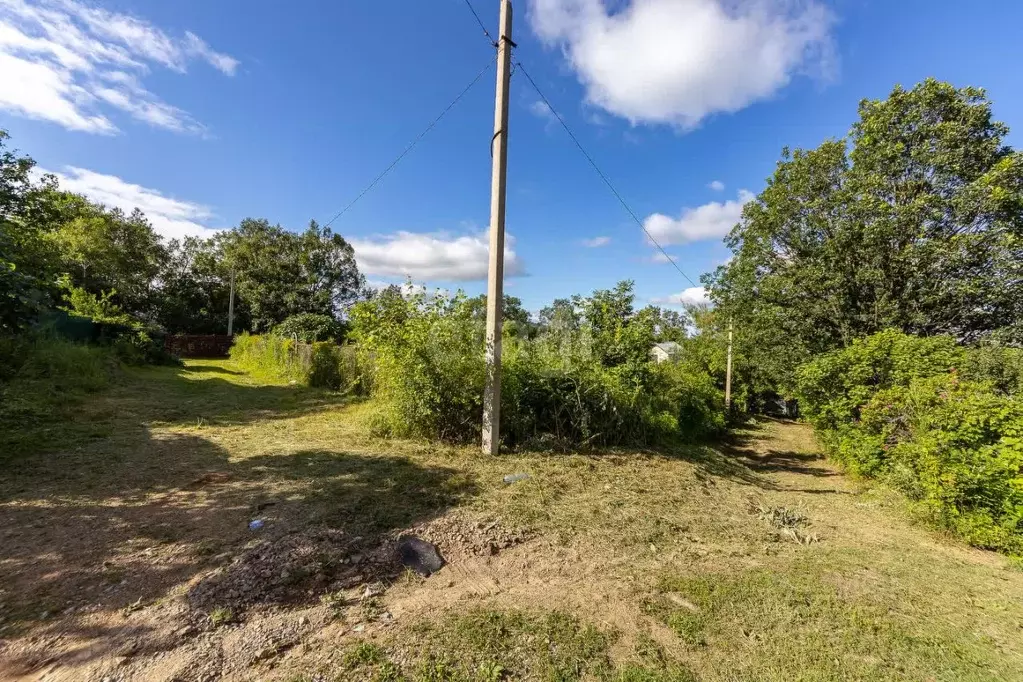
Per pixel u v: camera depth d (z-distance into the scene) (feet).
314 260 116.16
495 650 7.48
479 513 13.12
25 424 19.72
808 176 39.34
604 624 8.48
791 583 10.52
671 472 19.90
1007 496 13.85
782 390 42.52
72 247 77.77
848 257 37.45
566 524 13.03
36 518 11.34
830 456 28.76
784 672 7.47
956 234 34.06
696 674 7.32
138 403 27.99
